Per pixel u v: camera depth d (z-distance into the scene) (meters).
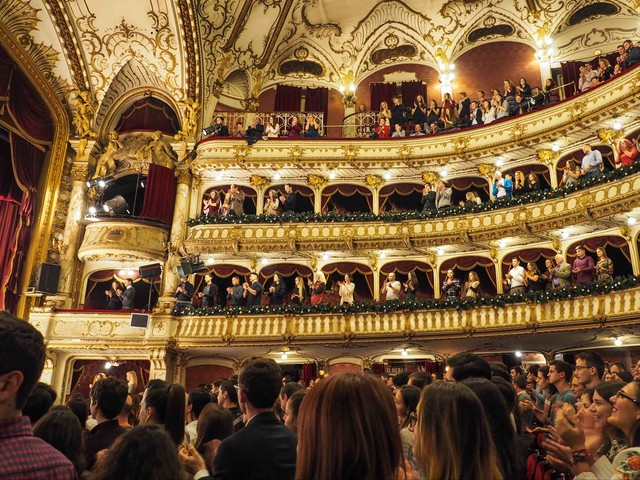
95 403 4.23
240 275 22.16
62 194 21.28
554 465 3.04
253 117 24.03
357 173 21.58
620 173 15.92
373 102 24.41
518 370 11.58
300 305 18.64
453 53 24.11
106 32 21.30
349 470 1.90
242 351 19.77
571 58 22.16
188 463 3.04
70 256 20.47
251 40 23.66
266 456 3.03
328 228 20.19
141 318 18.52
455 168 20.95
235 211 20.92
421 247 19.77
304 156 20.98
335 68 25.14
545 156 19.39
